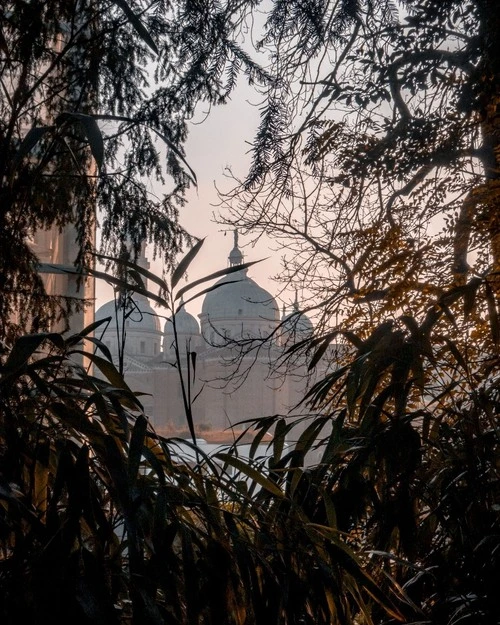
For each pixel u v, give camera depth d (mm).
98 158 2197
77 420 2322
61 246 11352
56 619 2049
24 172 2959
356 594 2641
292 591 2441
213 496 2492
